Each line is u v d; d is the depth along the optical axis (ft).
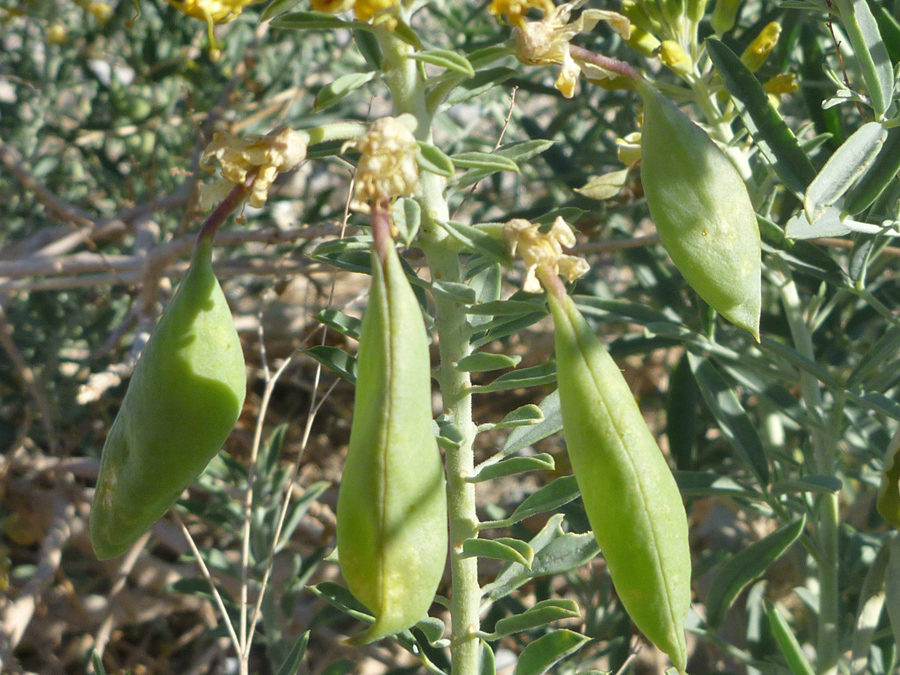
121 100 1.44
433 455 0.44
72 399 1.32
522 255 0.48
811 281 0.90
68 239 1.23
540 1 0.51
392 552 0.43
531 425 0.60
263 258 1.19
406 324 0.43
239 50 1.51
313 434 1.46
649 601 0.46
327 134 0.49
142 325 1.07
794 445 1.09
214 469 0.91
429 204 0.53
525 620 0.57
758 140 0.63
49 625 1.16
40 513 1.19
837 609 0.77
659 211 0.51
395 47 0.51
